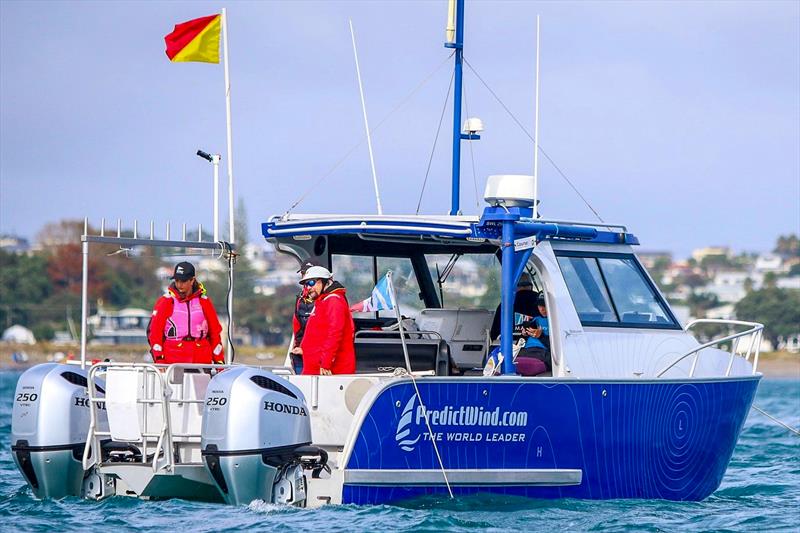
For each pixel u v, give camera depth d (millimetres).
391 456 37281
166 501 39562
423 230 40906
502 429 38812
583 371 41500
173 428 38031
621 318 43594
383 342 41812
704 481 44656
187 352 40688
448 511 37969
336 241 46219
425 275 47562
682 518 39562
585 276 43062
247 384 36031
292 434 36688
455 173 47844
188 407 37906
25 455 39812
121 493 40219
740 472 58375
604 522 37938
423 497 38062
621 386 40906
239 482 35938
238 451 35688
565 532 36406
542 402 39406
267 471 36031
